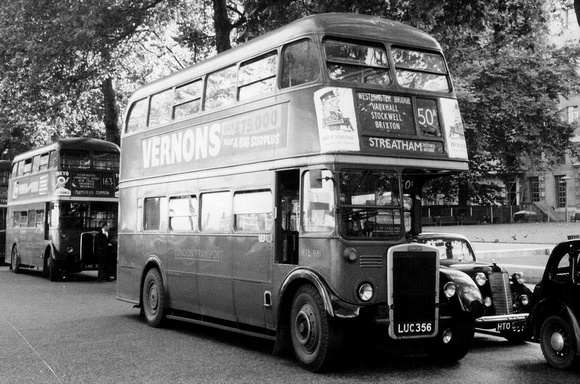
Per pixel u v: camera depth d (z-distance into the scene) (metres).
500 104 36.16
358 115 9.05
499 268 11.01
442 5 16.75
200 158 12.09
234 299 10.91
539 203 56.91
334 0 17.22
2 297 18.41
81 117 36.31
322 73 9.12
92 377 8.74
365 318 8.69
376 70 9.44
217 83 11.81
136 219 14.41
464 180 45.09
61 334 12.25
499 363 9.70
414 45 9.82
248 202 10.63
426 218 47.53
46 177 25.19
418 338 8.98
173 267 12.84
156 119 13.93
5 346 10.98
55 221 23.95
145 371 9.09
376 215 9.01
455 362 9.74
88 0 23.61
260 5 17.45
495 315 10.56
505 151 40.69
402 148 9.27
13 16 25.88
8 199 30.28
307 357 9.06
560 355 9.26
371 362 9.73
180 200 12.74
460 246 12.44
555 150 40.28
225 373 8.97
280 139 9.85
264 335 10.14
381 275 8.89
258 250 10.30
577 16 13.96
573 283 9.20
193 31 27.70
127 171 15.03
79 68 27.39
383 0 16.89
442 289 9.44
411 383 8.34
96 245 24.09
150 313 13.52
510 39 19.86
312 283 9.00
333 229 8.77
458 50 21.53
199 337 12.09
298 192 9.95
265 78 10.40
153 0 25.50
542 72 37.41
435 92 9.81
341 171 8.87
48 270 24.66
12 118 32.16
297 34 9.68
